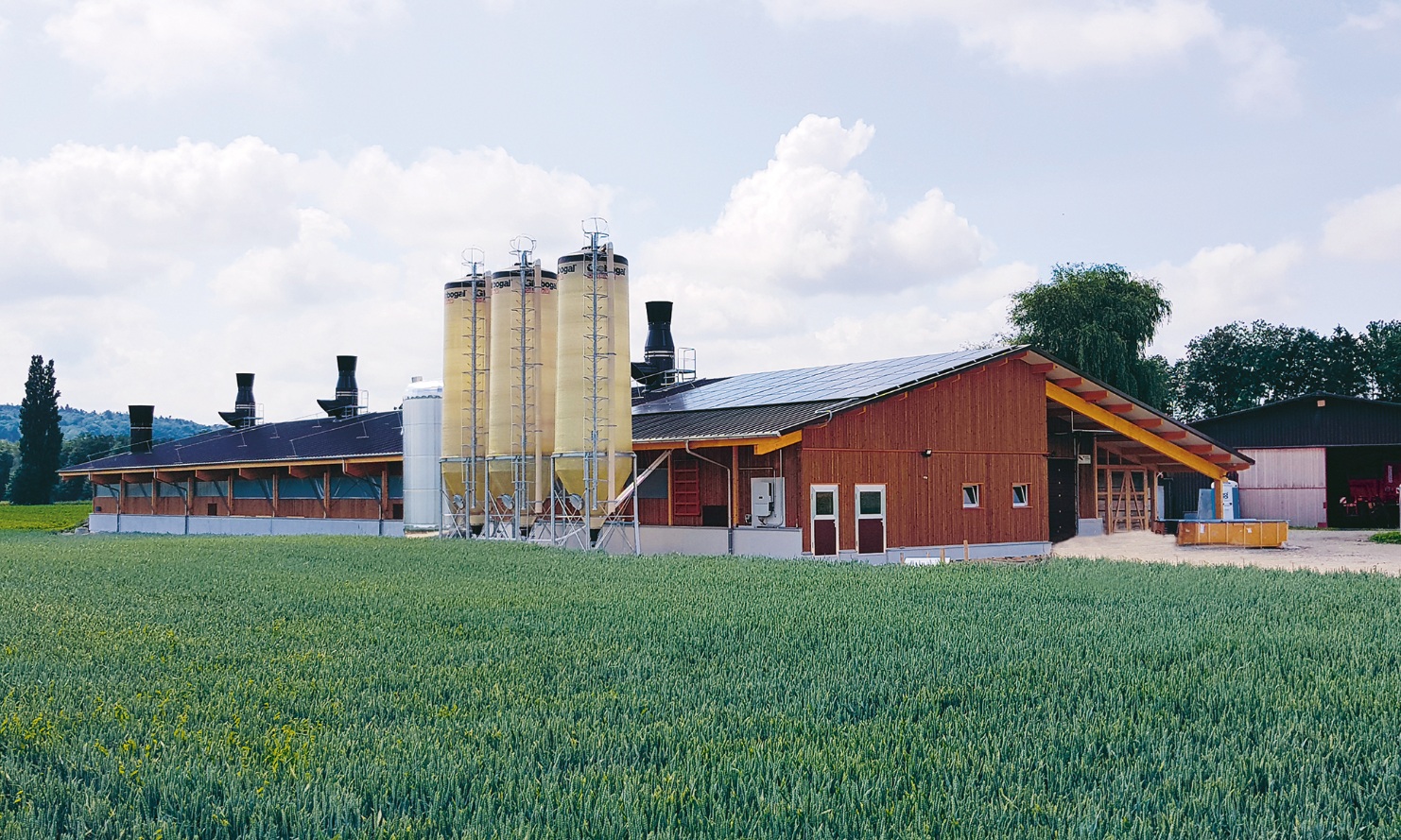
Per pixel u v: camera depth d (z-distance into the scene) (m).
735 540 28.23
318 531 44.72
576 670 11.20
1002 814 6.89
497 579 20.33
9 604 16.97
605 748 8.30
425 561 24.38
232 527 49.47
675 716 9.29
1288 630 13.99
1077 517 35.72
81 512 85.38
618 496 29.86
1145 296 58.00
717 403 33.94
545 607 16.08
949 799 7.06
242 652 12.40
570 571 21.91
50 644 12.94
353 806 6.90
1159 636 13.41
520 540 30.83
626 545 30.19
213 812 6.80
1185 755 8.16
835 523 27.33
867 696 10.01
